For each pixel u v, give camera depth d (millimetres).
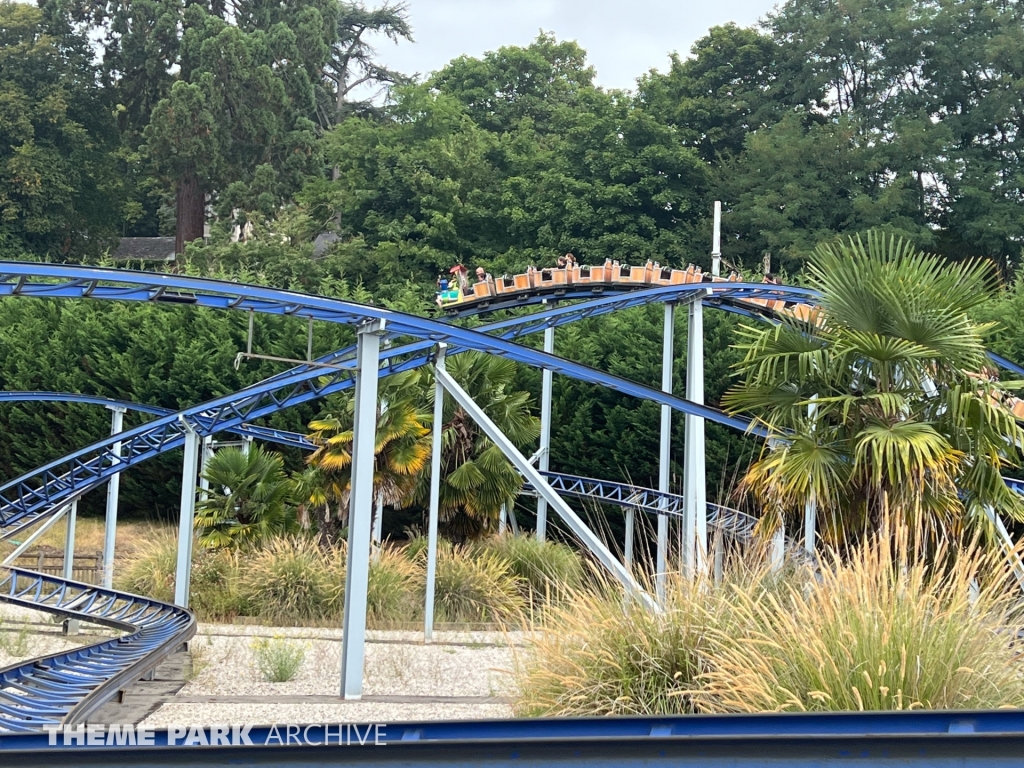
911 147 42188
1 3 53156
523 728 4809
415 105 50094
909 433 11031
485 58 58750
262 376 32062
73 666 12266
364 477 12727
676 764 3771
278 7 56344
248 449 22781
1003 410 11727
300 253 42188
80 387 32750
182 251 51469
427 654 15219
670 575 9320
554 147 48125
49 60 51969
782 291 20500
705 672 8250
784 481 11602
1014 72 45469
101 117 53938
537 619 10562
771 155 42844
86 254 51469
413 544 22719
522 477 23031
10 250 47125
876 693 6711
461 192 46469
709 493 28719
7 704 9664
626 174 43312
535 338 32344
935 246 41125
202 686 12695
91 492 34000
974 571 7645
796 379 12594
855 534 11414
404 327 13789
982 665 6906
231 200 48625
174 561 21188
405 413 21219
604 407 30250
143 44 52594
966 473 11719
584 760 3826
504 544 22828
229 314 32750
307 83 53375
